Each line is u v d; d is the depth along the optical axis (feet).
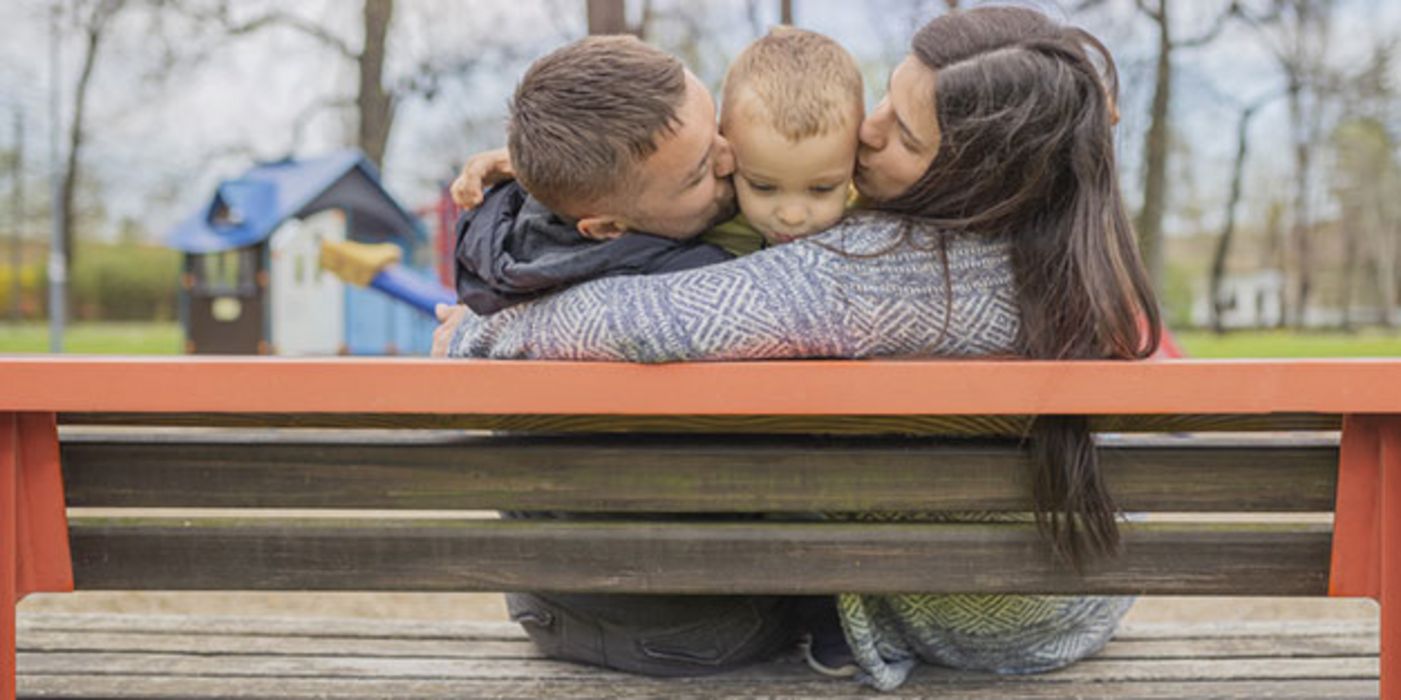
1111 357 4.12
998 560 4.02
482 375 3.62
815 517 4.52
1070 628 4.97
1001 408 3.58
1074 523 3.94
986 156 4.00
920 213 4.21
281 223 33.24
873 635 4.82
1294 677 5.03
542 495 4.04
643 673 4.96
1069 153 4.00
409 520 4.06
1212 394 3.55
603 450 4.03
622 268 4.20
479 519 4.08
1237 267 91.30
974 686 4.82
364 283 20.21
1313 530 4.01
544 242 4.36
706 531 4.01
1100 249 3.96
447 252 29.50
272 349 33.47
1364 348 56.49
